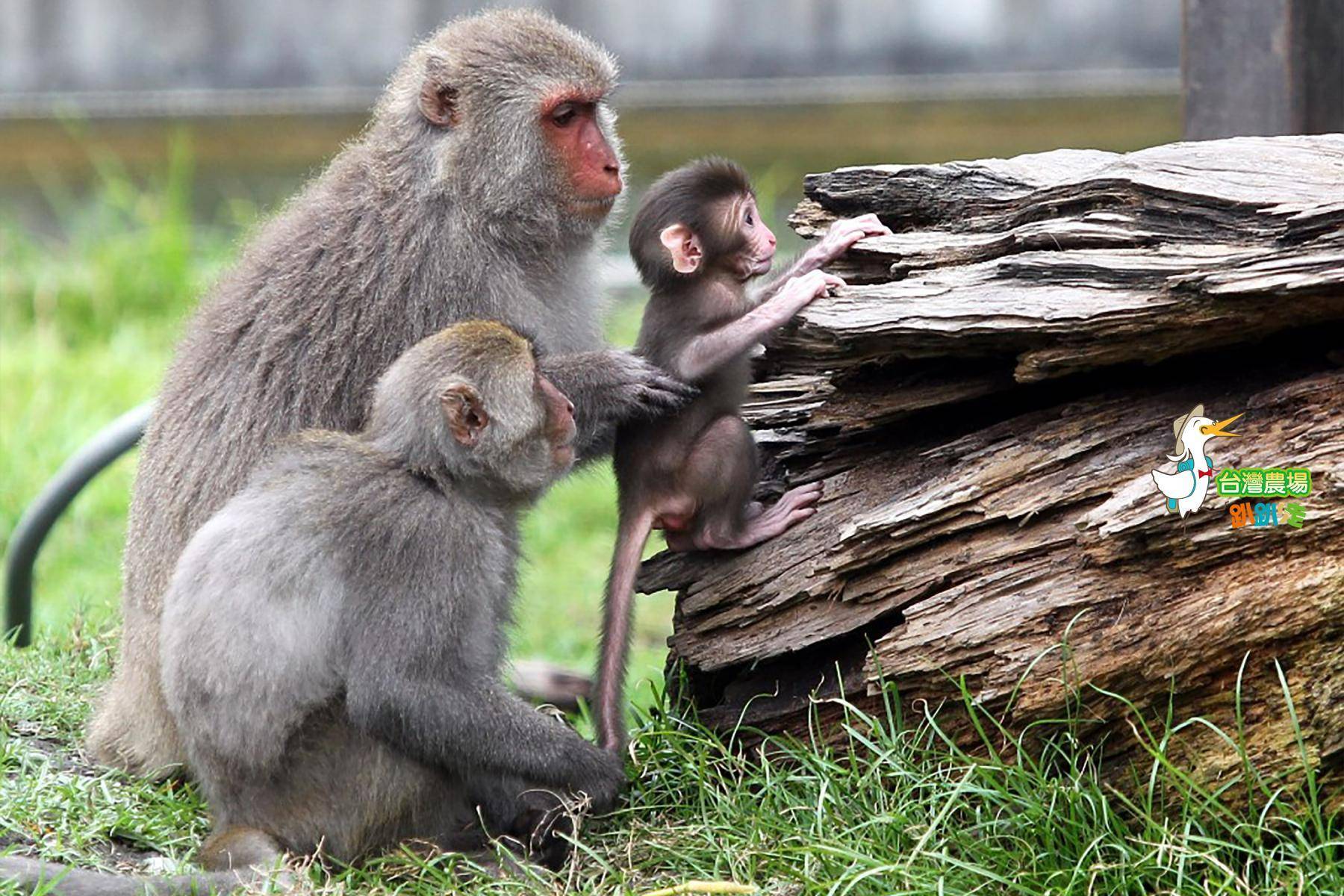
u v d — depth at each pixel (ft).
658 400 30.35
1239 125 42.50
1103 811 26.48
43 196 89.76
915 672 27.78
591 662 52.60
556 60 33.35
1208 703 26.86
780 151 85.71
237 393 31.81
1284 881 25.40
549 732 28.60
